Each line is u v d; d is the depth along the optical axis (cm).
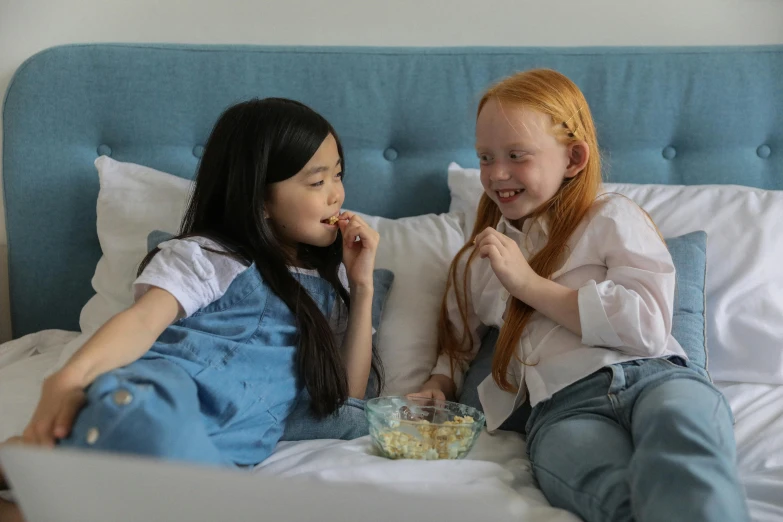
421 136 181
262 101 129
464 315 142
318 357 121
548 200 134
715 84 179
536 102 131
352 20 188
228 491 68
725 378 141
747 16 190
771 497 101
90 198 175
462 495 69
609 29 189
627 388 112
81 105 174
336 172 130
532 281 125
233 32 187
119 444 79
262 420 114
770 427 119
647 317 118
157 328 104
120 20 185
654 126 180
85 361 90
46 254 174
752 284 145
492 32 189
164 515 70
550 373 121
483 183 137
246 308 120
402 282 151
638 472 89
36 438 81
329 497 68
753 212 154
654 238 129
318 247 135
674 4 189
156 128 176
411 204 181
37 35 183
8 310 178
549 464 103
